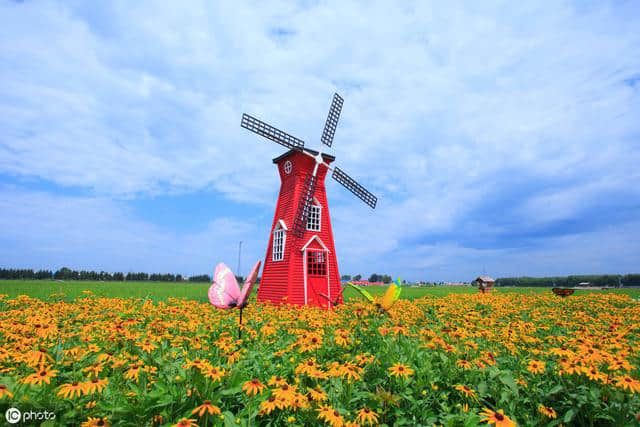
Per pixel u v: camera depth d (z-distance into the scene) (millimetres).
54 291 24266
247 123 23688
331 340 8203
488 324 11539
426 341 7781
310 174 25141
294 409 5145
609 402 5535
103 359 6230
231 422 4695
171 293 27812
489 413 4648
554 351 6113
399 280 12344
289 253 23734
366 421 4965
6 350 6148
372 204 28859
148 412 4922
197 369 5375
